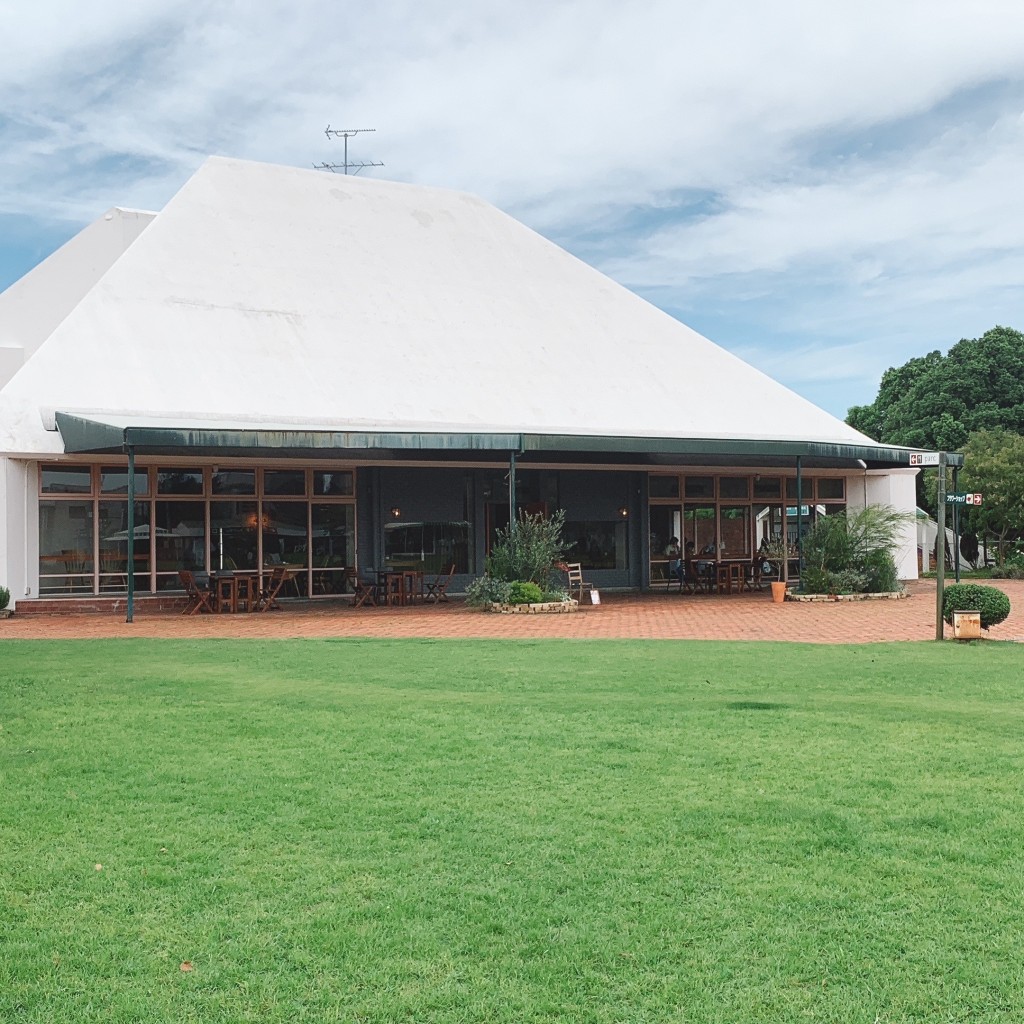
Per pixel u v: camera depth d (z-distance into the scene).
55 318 26.59
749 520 26.69
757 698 9.28
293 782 6.50
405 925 4.46
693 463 24.59
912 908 4.59
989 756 7.08
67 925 4.48
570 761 6.96
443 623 16.89
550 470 24.50
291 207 26.00
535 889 4.81
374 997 3.89
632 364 26.06
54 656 12.32
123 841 5.47
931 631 15.26
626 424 23.80
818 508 25.50
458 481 23.62
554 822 5.71
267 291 23.47
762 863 5.11
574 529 24.69
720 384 26.62
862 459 22.25
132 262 22.58
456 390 22.98
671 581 25.56
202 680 10.37
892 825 5.64
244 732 7.89
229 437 16.86
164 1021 3.73
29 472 19.06
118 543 20.25
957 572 22.27
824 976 4.02
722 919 4.49
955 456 14.21
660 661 11.77
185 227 24.00
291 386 21.41
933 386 41.38
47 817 5.86
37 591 19.28
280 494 21.89
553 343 25.66
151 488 20.66
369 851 5.30
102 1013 3.78
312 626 16.47
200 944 4.30
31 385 19.28
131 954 4.22
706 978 4.01
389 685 10.09
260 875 5.00
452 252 27.09
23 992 3.93
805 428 25.98
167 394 20.06
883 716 8.40
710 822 5.69
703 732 7.82
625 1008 3.81
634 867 5.07
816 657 12.12
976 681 10.28
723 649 12.95
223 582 19.44
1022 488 28.61
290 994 3.91
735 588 25.31
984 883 4.86
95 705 9.01
